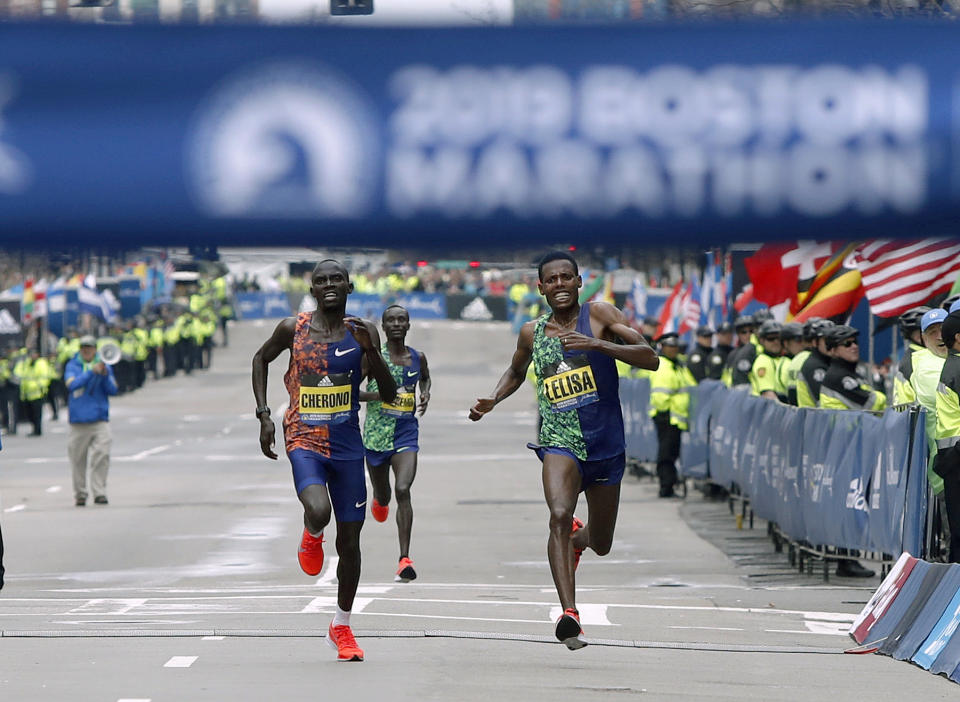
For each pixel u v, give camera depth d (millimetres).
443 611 40844
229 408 176125
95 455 76562
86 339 76438
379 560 53938
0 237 12297
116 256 12781
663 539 61000
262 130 12422
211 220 12414
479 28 12703
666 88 12672
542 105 12617
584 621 39188
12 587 47094
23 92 12297
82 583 48062
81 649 34000
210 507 74312
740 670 31969
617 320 30656
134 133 12312
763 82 12680
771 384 64312
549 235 12609
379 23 12625
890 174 12633
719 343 77625
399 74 12523
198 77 12383
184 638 35656
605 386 30531
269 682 29656
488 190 12508
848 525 46094
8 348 149375
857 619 37781
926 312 45344
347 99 12469
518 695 28469
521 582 48062
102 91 12328
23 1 13016
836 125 12656
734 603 43344
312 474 31203
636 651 34312
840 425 46750
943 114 12625
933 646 32469
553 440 30609
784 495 52438
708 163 12617
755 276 71000
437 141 12508
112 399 189625
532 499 78188
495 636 36094
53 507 75688
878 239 12758
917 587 35188
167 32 12336
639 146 12625
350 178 12445
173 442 126438
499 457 109062
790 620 40125
